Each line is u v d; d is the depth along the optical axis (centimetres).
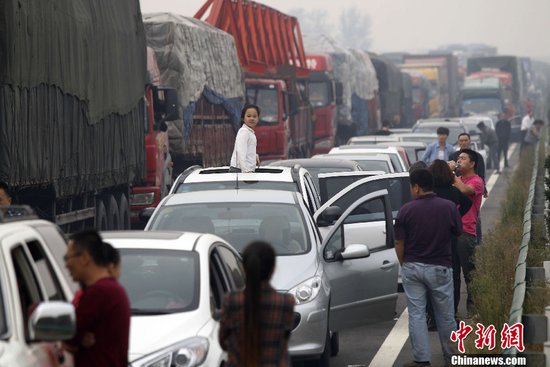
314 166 4478
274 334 1573
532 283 3259
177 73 6109
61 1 3759
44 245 1577
